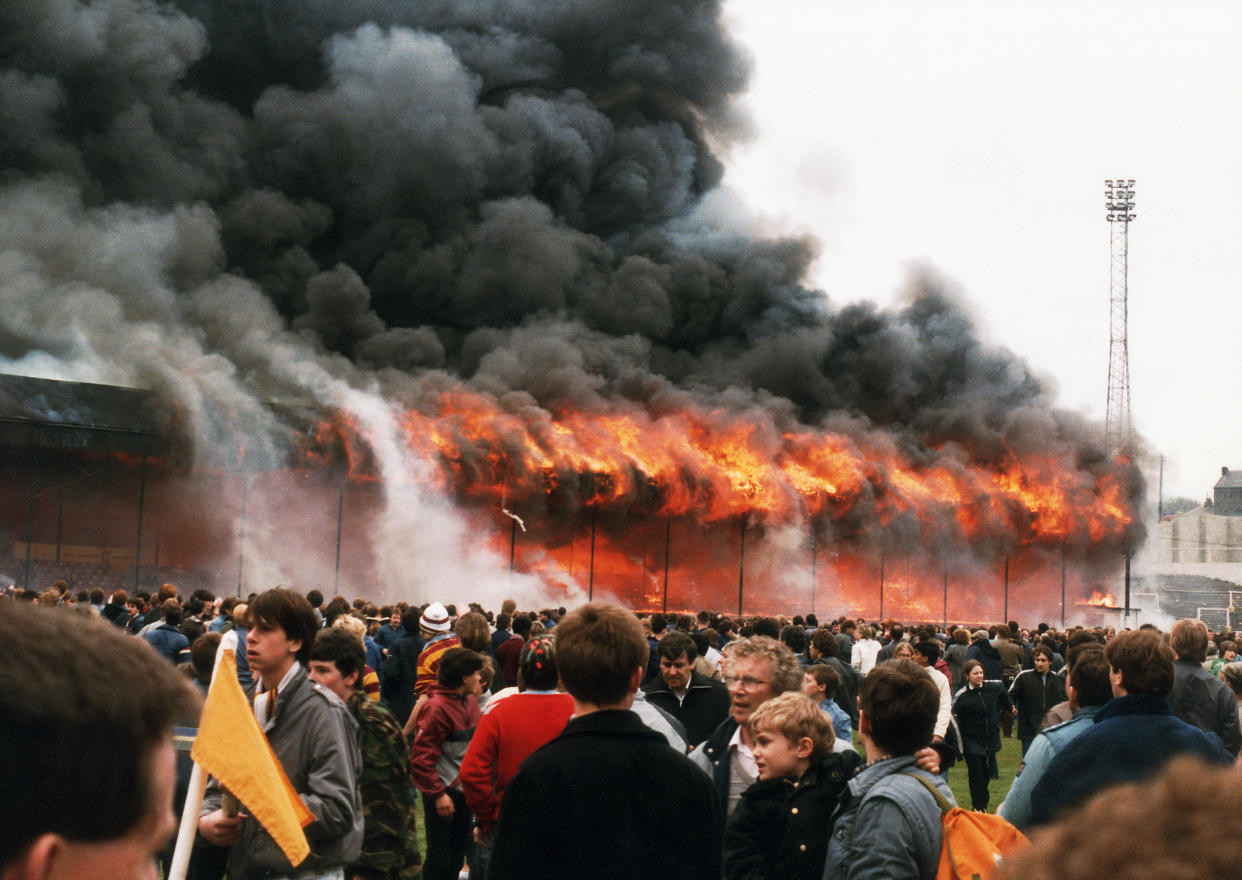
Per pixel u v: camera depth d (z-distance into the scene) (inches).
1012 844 168.7
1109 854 37.1
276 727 202.5
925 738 188.7
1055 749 211.3
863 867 175.2
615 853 159.9
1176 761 39.4
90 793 47.7
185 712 52.2
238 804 193.6
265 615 202.7
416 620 529.0
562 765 163.5
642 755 165.8
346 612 576.4
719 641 547.8
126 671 49.5
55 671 47.3
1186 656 318.3
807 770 210.5
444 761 341.7
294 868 196.4
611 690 171.5
